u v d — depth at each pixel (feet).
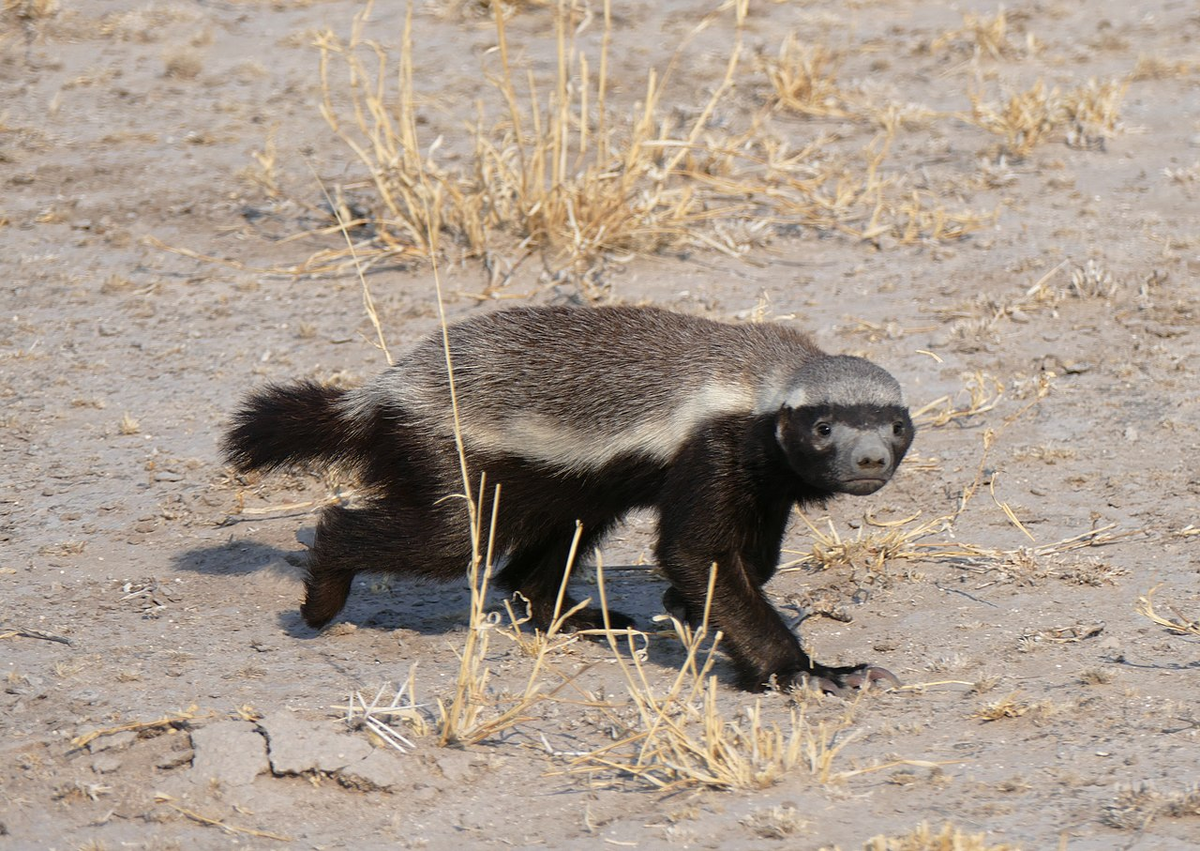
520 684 32.09
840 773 26.22
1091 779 25.82
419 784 26.94
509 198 59.52
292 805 26.27
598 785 26.78
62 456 45.50
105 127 72.69
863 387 30.99
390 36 84.33
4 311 55.06
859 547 38.93
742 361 32.58
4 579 38.11
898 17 87.51
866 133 70.79
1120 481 42.22
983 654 32.78
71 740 28.19
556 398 33.17
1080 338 51.13
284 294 56.44
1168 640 32.68
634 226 58.80
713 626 32.04
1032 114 67.41
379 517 34.86
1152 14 85.25
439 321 53.67
